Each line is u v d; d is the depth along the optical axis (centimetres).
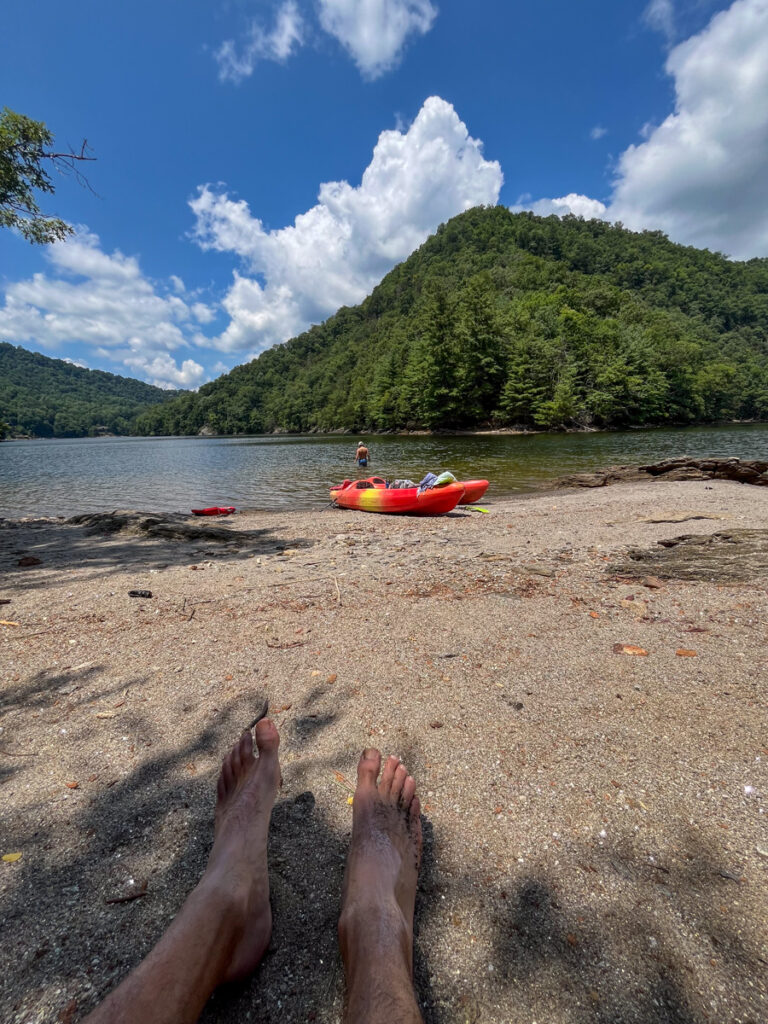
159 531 820
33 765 229
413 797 189
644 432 4775
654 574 493
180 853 176
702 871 163
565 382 5388
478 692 280
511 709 262
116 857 175
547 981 131
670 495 1150
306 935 145
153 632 381
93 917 152
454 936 144
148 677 311
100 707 279
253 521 1048
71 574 565
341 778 216
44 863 173
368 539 782
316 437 7569
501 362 5894
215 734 250
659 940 141
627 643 336
